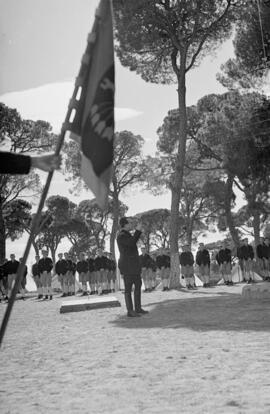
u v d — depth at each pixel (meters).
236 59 30.16
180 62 29.14
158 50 29.83
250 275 28.84
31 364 7.02
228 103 31.22
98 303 16.33
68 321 13.02
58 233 66.00
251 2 27.48
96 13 3.35
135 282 13.36
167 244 68.38
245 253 28.84
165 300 18.67
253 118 28.75
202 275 28.25
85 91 3.37
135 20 27.25
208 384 5.30
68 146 46.72
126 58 29.86
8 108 38.75
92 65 3.37
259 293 16.41
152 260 29.05
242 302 15.33
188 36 29.28
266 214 39.50
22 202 49.25
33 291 42.12
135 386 5.36
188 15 28.56
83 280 29.55
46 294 26.14
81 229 66.81
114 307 16.25
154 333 9.58
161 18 28.08
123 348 7.98
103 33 3.35
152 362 6.66
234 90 31.12
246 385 5.17
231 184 41.41
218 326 10.07
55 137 42.38
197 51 29.62
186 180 42.53
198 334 9.07
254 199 38.34
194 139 40.00
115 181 50.12
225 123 29.53
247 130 28.58
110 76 3.32
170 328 10.16
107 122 3.29
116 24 27.66
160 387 5.26
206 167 40.94
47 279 26.08
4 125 38.97
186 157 40.44
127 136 50.06
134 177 50.62
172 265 28.36
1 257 39.44
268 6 27.16
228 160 30.08
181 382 5.44
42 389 5.43
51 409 4.59
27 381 5.89
